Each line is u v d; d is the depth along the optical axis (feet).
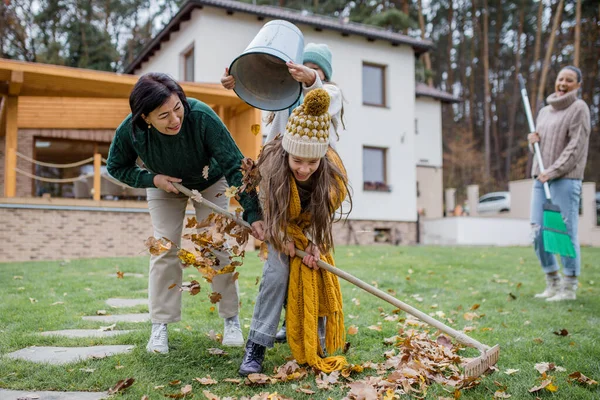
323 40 46.70
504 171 115.65
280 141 8.31
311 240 8.60
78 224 28.09
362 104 48.32
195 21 42.19
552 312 13.50
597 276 21.94
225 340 9.69
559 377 8.30
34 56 67.72
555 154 15.60
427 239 54.29
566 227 15.39
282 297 8.46
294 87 8.65
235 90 8.47
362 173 48.11
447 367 8.65
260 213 8.57
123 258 26.61
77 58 72.02
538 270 23.22
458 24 105.09
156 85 7.78
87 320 12.02
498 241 52.21
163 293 9.23
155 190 9.41
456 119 115.24
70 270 21.34
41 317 12.23
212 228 8.52
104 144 41.98
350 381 8.04
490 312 13.50
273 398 7.10
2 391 7.40
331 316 8.61
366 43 48.88
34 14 70.69
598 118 107.45
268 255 8.58
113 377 7.84
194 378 7.98
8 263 24.21
